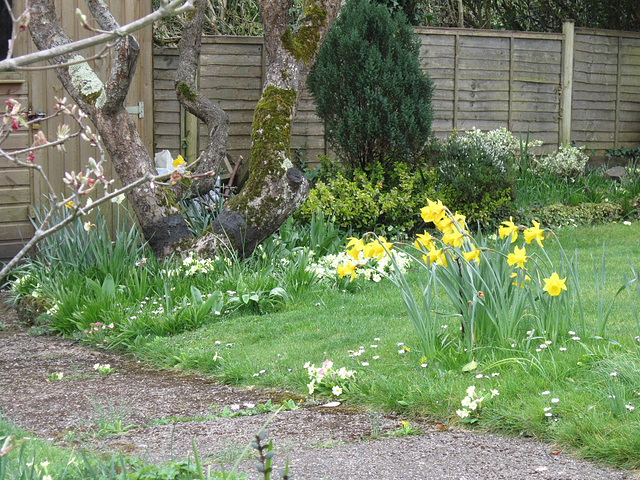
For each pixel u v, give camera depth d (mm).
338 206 9211
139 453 3381
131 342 5945
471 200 9500
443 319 5215
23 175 8828
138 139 7441
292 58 7613
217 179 9625
